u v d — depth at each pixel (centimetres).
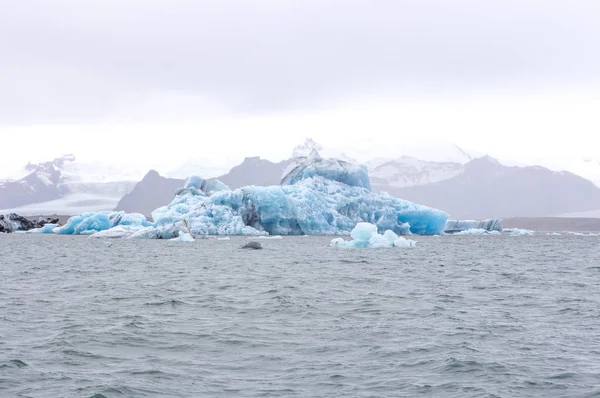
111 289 2741
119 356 1452
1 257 4969
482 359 1408
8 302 2288
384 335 1686
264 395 1150
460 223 12825
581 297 2488
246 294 2564
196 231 8456
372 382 1236
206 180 10844
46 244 7119
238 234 8562
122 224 9956
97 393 1150
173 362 1398
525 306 2228
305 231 8956
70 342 1580
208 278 3247
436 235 10612
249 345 1566
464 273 3588
